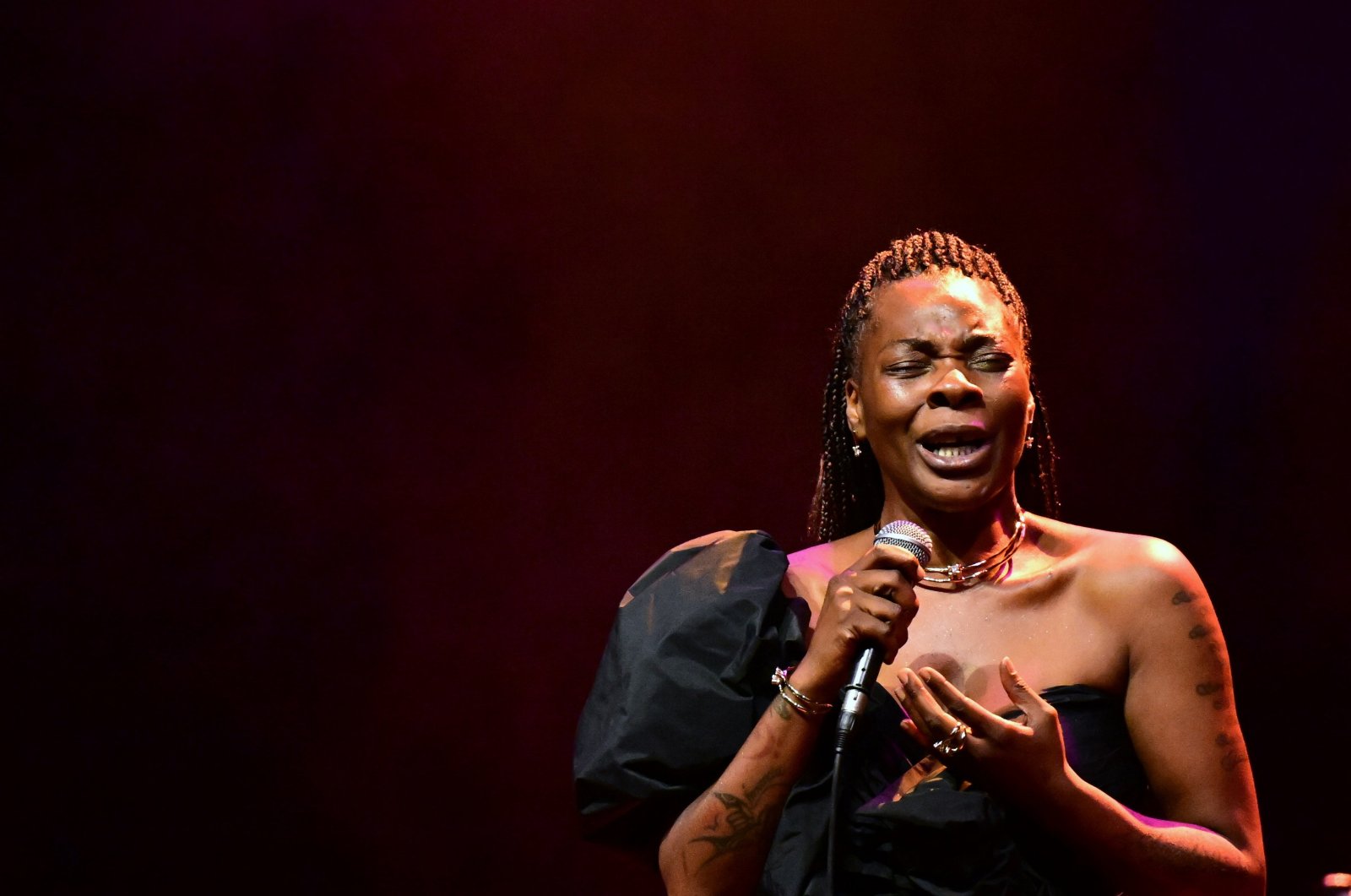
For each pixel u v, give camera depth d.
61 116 14.38
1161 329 14.04
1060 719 4.83
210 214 14.66
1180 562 5.01
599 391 14.89
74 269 14.39
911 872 4.70
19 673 13.88
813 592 5.33
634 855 5.31
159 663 14.07
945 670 4.97
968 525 5.14
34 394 14.23
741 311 14.93
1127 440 13.90
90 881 13.67
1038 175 14.57
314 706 14.20
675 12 15.22
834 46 15.07
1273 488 13.52
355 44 14.92
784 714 4.80
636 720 5.07
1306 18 13.73
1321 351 13.55
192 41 14.58
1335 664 13.12
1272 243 13.81
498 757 14.24
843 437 5.68
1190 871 4.55
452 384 14.87
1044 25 14.68
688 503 14.70
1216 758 4.79
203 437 14.45
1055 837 4.68
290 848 13.93
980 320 5.09
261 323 14.68
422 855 13.99
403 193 15.00
